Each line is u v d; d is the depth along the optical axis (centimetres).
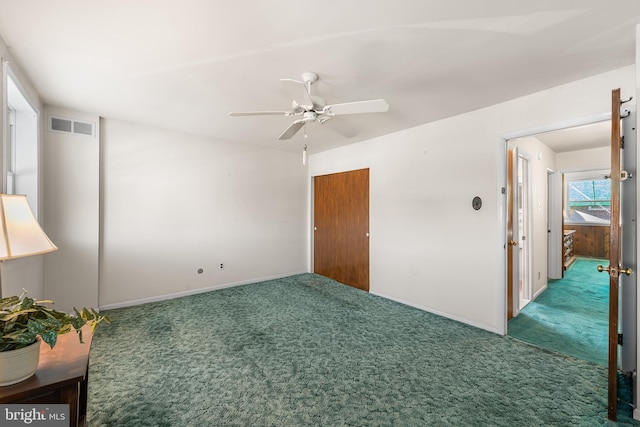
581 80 234
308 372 214
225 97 276
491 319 288
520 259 388
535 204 404
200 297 398
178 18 163
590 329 293
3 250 125
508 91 258
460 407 177
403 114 317
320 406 178
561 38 180
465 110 305
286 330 289
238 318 320
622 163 199
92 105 301
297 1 149
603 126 360
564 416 170
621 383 200
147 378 206
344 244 478
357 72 225
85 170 324
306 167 554
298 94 268
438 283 337
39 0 148
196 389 194
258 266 487
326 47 192
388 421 165
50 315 107
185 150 406
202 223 423
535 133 264
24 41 186
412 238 367
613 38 180
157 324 302
